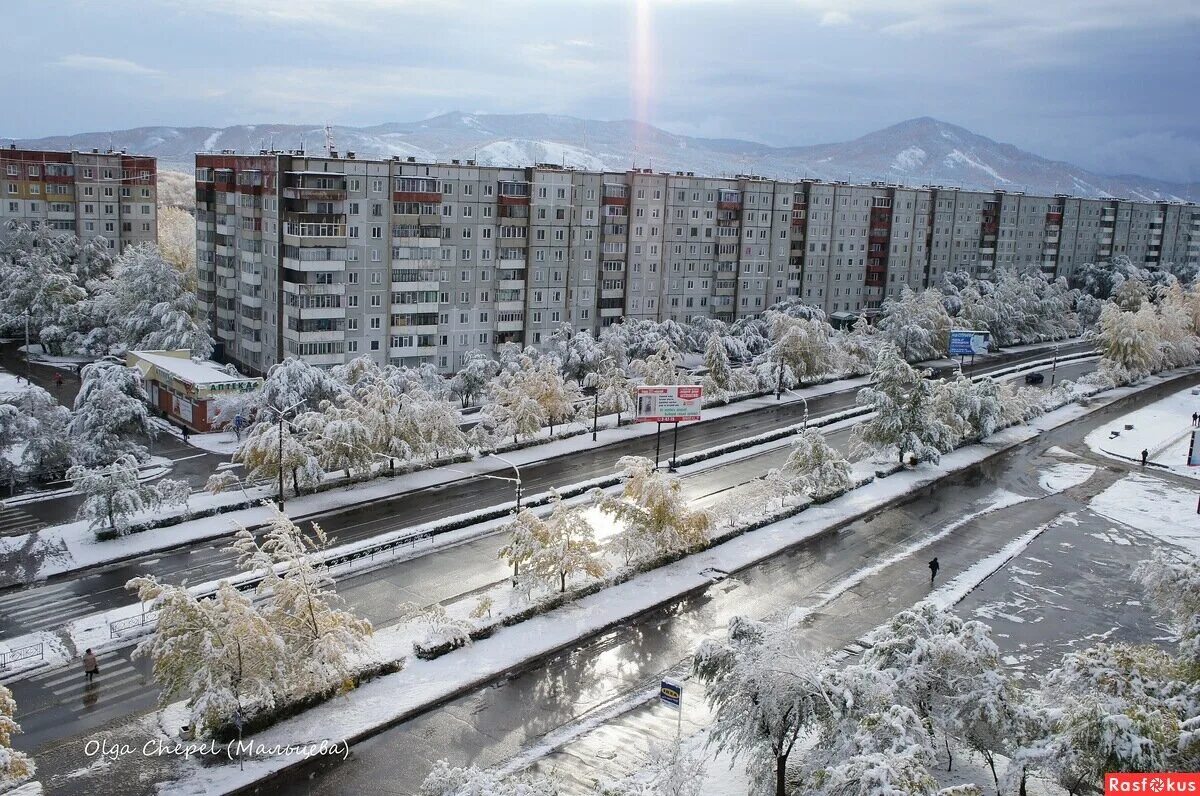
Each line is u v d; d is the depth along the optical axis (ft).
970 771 127.34
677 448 305.94
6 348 400.67
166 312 358.64
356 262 345.51
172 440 286.46
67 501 231.50
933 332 479.41
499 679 157.28
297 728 138.31
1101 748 107.24
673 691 134.00
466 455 282.56
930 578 209.56
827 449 258.37
